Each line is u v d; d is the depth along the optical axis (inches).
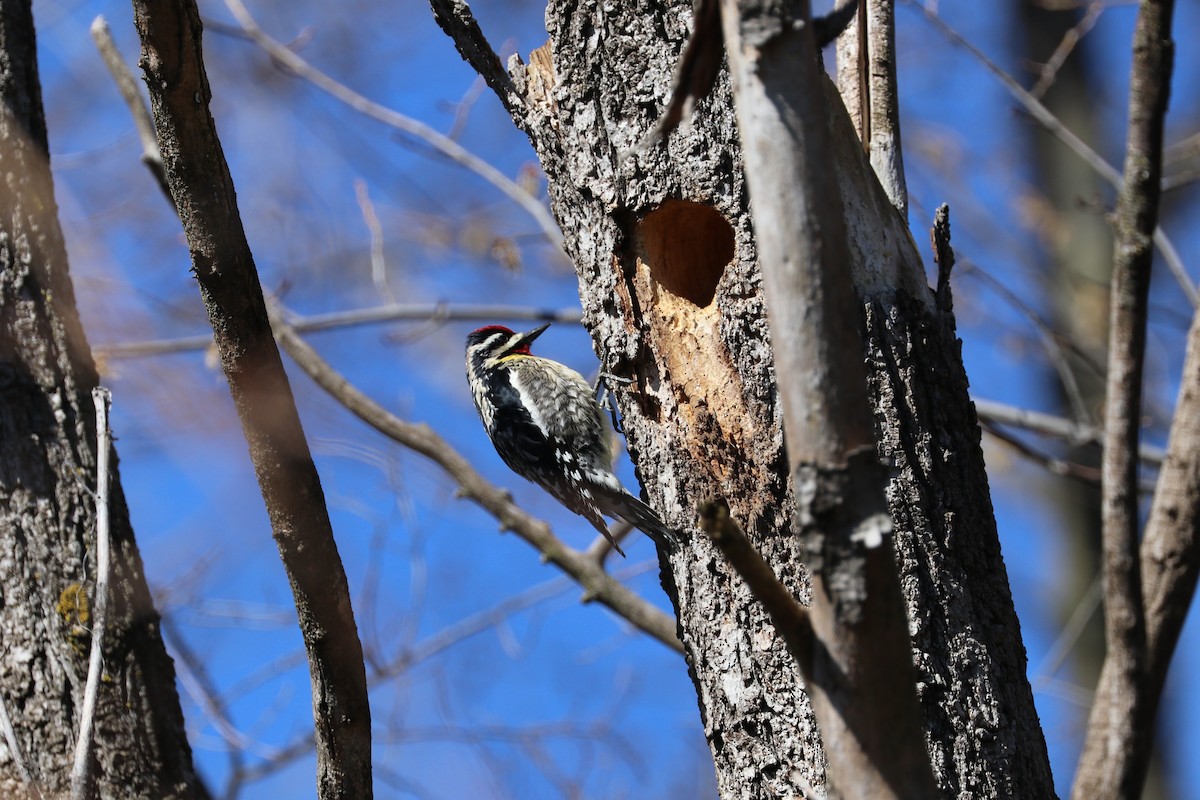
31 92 404.5
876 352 317.7
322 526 284.5
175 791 357.1
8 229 387.5
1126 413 291.6
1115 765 281.3
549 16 363.3
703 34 219.0
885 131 374.6
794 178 197.0
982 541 315.6
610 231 353.7
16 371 377.4
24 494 367.2
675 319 346.3
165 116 270.7
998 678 304.5
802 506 193.3
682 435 340.8
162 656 374.0
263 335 282.0
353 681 286.7
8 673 352.8
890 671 191.5
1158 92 299.1
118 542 373.1
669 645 539.2
